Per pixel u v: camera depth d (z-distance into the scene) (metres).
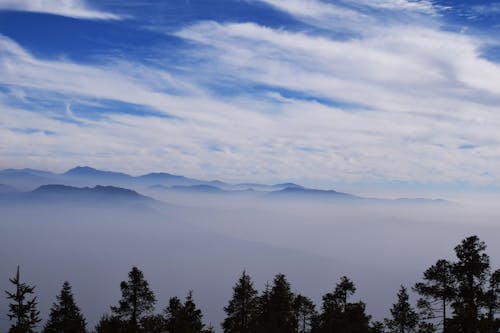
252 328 43.97
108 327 43.97
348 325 41.22
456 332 27.08
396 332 41.59
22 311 31.47
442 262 34.19
